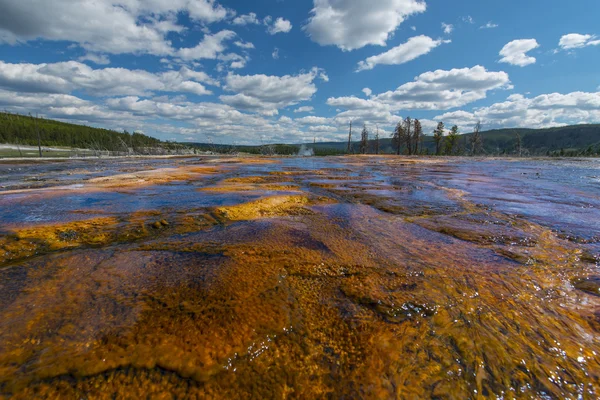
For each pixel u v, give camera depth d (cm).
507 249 519
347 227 646
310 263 449
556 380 243
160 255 472
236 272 408
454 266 447
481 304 344
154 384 236
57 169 2088
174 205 811
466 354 270
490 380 245
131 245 525
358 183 1405
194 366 251
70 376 236
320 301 350
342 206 870
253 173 1855
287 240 548
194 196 956
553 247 530
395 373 252
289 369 256
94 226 614
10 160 3184
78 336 276
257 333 290
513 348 276
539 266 448
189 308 322
